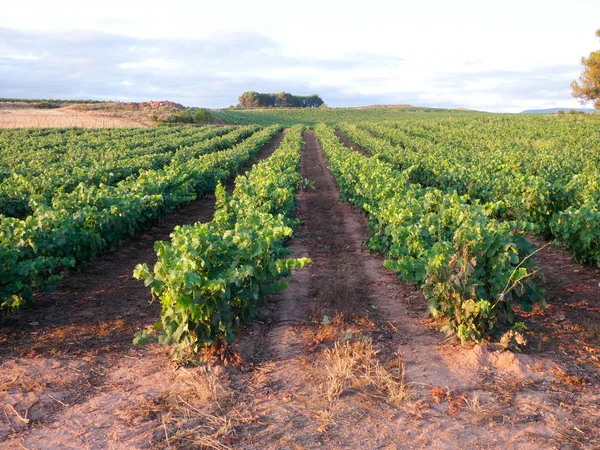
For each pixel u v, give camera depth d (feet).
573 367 17.99
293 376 17.76
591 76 222.48
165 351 19.97
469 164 68.03
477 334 19.20
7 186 44.16
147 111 305.12
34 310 24.79
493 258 19.74
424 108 488.85
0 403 16.35
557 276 29.32
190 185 53.78
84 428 14.96
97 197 34.96
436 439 14.11
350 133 170.40
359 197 47.01
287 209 40.06
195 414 15.47
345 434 14.42
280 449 13.82
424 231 25.61
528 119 217.56
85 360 19.33
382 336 20.98
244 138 169.17
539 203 38.22
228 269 18.97
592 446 13.62
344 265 32.22
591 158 79.46
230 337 18.25
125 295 27.07
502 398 16.08
